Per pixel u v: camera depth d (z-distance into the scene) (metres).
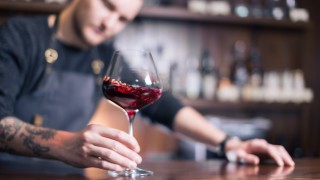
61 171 0.93
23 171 0.92
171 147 2.21
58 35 1.36
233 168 1.02
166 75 2.17
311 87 2.46
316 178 0.84
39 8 1.88
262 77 2.35
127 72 0.87
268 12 2.29
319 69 2.49
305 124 2.44
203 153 2.00
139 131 2.17
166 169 0.99
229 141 1.23
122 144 0.82
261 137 2.07
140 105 0.88
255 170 0.98
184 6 2.22
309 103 2.37
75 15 1.29
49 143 0.88
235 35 2.37
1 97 1.09
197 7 2.15
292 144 2.47
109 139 0.81
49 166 1.03
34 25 1.32
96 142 0.81
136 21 2.21
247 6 2.27
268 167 1.04
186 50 2.28
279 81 2.35
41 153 0.88
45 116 1.38
